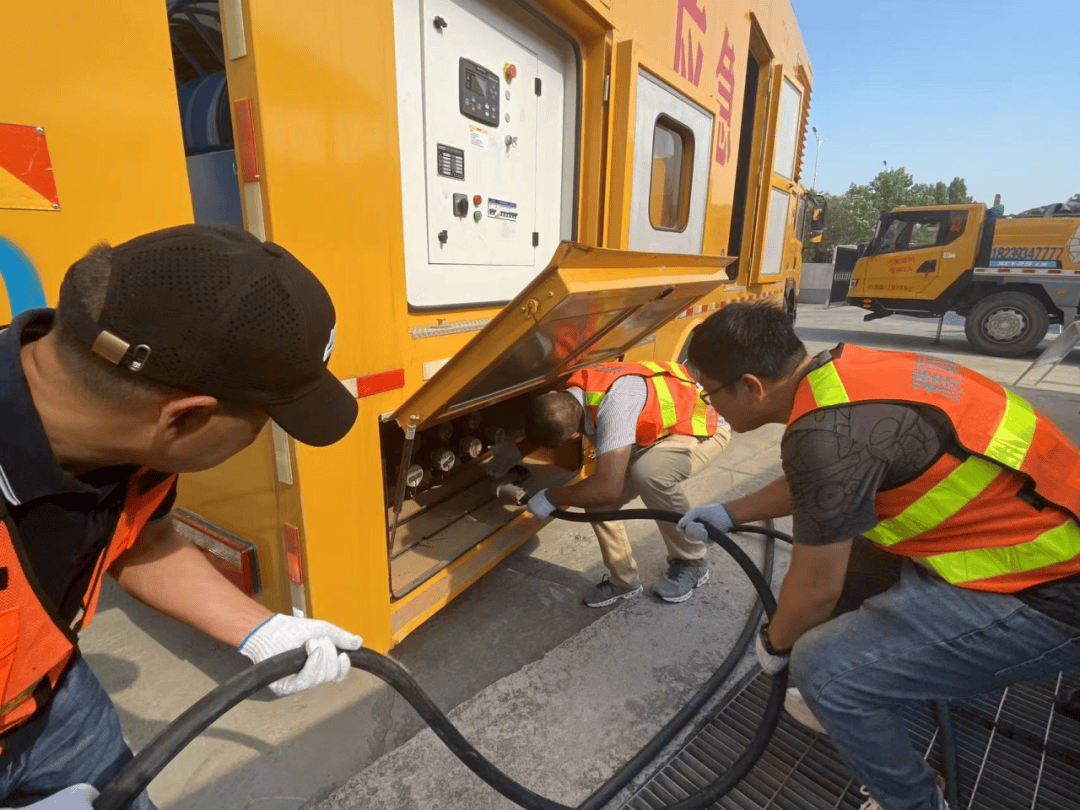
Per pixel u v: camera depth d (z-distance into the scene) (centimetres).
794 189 600
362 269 166
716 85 358
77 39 117
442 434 254
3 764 90
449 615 255
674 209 339
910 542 128
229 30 133
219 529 192
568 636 243
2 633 71
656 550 308
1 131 108
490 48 214
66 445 72
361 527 184
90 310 63
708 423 251
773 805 163
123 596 256
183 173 138
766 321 138
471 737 185
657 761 176
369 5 157
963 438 117
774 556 296
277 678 91
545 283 147
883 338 1150
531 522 278
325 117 149
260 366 68
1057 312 945
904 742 134
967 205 954
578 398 232
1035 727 190
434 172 198
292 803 165
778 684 151
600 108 257
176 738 77
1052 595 116
